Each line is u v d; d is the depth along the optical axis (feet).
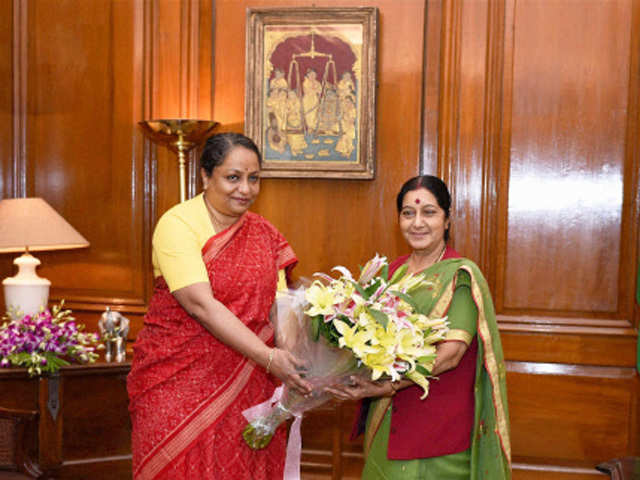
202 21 13.09
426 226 7.32
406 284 6.49
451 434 6.96
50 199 13.87
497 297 12.49
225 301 6.79
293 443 6.68
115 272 13.69
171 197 13.38
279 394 6.75
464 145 12.44
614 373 12.23
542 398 12.36
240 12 13.02
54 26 13.74
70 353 10.93
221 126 13.14
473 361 7.16
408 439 7.02
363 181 12.81
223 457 6.78
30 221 11.51
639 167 12.01
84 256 13.79
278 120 12.78
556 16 12.19
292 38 12.67
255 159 6.85
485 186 12.41
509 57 12.30
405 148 12.66
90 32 13.60
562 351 12.28
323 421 12.76
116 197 13.61
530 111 12.30
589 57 12.14
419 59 12.58
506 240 12.44
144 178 13.47
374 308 5.95
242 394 6.93
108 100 13.56
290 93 12.73
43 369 10.44
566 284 12.32
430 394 7.05
